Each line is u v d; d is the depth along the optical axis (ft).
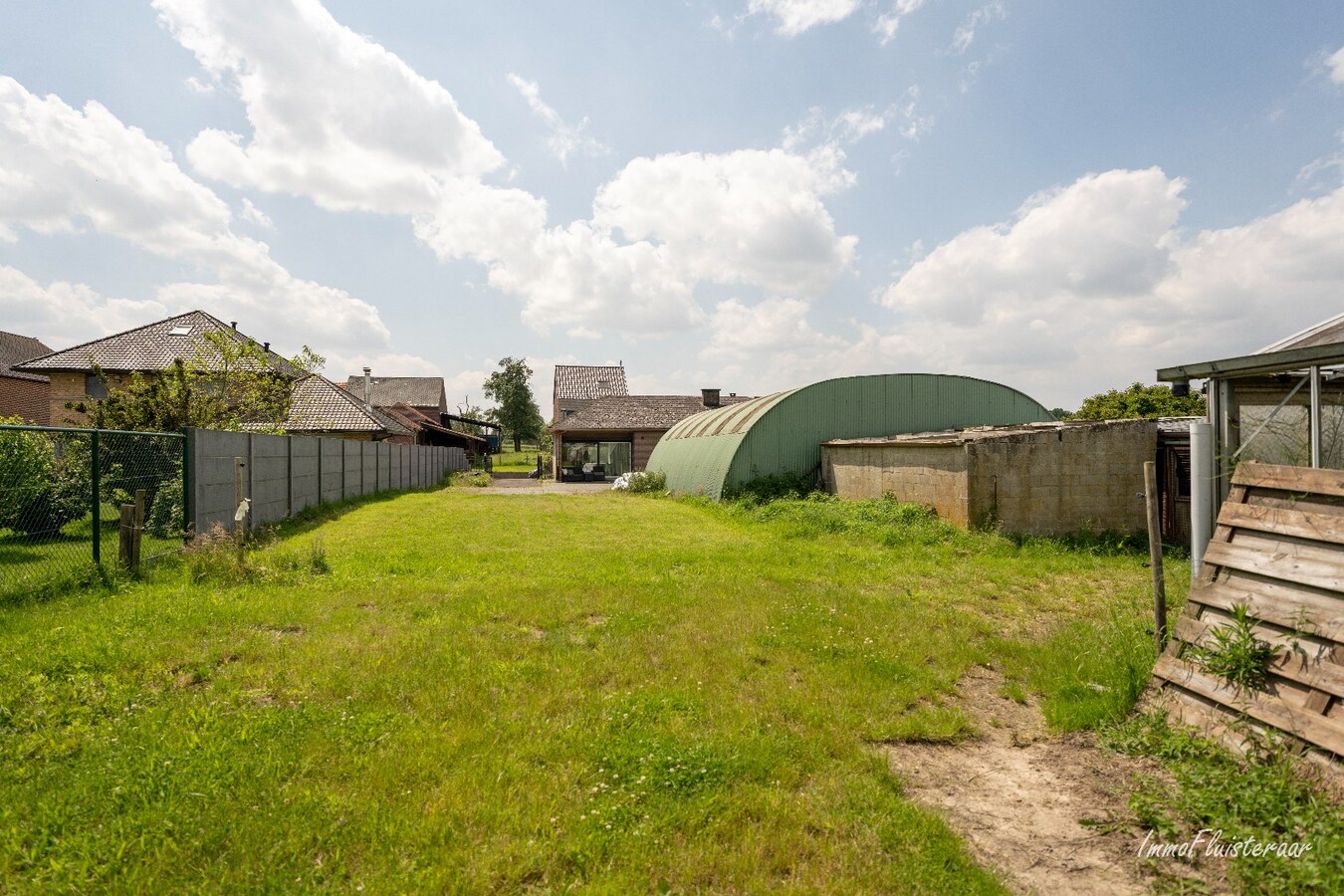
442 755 11.25
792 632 18.95
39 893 7.76
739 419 66.49
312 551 28.35
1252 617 12.34
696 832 9.38
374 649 16.70
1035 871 9.01
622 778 10.78
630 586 24.43
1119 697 13.87
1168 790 10.82
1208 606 13.56
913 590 25.17
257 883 8.02
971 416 67.62
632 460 118.21
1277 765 10.66
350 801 9.78
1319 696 10.80
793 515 45.57
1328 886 7.95
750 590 23.95
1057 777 11.61
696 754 11.28
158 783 9.93
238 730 11.83
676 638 18.33
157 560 26.53
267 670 15.07
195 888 7.91
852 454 52.85
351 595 22.44
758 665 16.56
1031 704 14.82
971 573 28.32
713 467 63.46
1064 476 37.76
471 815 9.55
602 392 157.79
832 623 19.92
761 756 11.49
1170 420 40.22
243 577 23.88
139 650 15.72
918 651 17.70
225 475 34.32
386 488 74.90
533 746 11.64
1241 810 9.75
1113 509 38.14
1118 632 18.08
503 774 10.61
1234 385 18.85
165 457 31.89
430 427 132.67
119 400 46.70
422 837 8.98
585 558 31.42
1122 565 30.60
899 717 13.64
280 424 63.98
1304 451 18.93
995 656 17.63
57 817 9.08
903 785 11.23
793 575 26.99
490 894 8.11
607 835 9.18
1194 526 16.14
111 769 10.32
